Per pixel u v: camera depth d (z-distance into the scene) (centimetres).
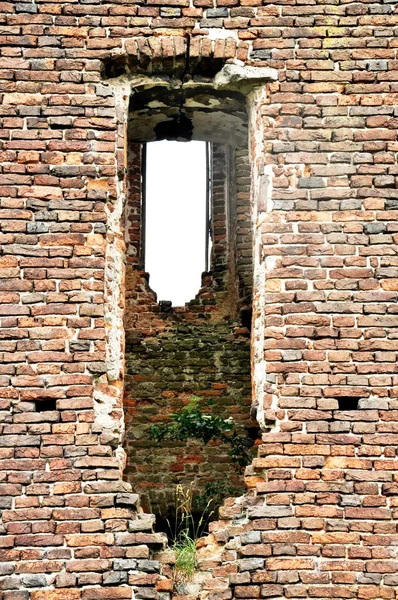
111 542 631
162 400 1002
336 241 696
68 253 690
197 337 1034
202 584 638
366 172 711
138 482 962
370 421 661
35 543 629
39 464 647
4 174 704
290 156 714
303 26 741
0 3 738
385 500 643
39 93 722
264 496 647
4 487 640
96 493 642
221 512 664
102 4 741
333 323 680
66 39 734
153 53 733
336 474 649
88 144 715
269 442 656
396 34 741
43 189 703
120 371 686
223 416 995
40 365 668
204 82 750
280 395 666
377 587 623
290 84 728
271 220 701
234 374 1012
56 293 682
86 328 677
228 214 1118
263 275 697
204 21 741
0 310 677
